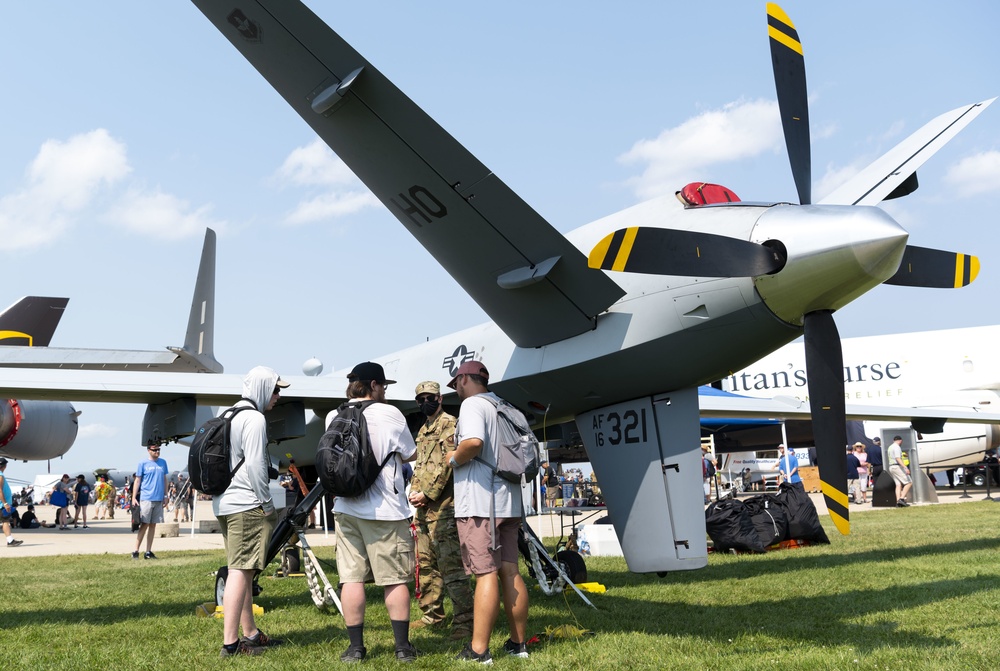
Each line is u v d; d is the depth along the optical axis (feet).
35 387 21.99
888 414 37.93
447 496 17.19
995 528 36.91
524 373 22.65
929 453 80.64
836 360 17.85
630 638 15.70
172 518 88.48
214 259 66.33
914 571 23.68
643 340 19.70
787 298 17.71
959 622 16.26
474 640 14.35
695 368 19.74
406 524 14.85
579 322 20.97
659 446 20.70
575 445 26.76
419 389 17.69
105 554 38.55
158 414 25.38
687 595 21.06
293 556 28.30
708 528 31.65
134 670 13.65
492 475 14.64
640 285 19.97
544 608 19.70
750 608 18.83
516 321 21.94
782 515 32.27
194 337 64.08
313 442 36.86
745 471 98.27
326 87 17.74
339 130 18.58
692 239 16.83
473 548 14.48
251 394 15.81
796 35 20.39
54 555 38.37
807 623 16.75
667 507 20.35
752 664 13.21
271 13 16.56
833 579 22.77
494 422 14.76
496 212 18.86
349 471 13.98
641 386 20.77
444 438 17.22
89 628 18.07
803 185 19.53
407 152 18.34
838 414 17.58
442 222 19.83
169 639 16.71
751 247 17.29
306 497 19.36
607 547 31.09
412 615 19.65
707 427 78.48
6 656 14.90
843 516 17.30
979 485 88.53
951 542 31.50
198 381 24.39
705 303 18.76
